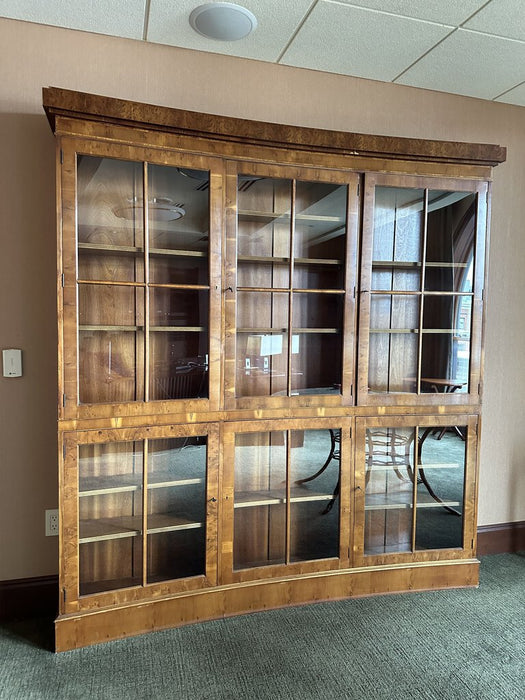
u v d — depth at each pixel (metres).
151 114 1.80
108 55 2.08
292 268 2.08
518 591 2.29
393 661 1.79
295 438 2.12
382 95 2.46
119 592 1.90
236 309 2.01
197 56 2.20
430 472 2.29
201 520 2.02
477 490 2.32
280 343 2.09
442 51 2.16
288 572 2.12
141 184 1.87
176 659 1.79
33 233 2.04
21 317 2.04
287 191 2.06
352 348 2.15
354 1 1.82
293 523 2.15
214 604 2.02
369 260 2.13
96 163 1.81
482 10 1.87
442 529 2.31
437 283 2.24
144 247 1.89
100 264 1.86
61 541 1.82
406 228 2.19
